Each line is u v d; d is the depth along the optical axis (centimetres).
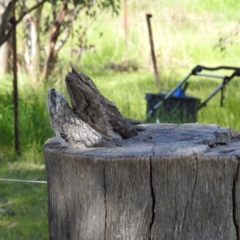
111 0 1527
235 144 607
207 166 529
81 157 543
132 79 1770
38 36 1706
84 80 562
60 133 568
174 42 2033
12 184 1098
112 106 600
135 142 586
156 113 1230
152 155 534
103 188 541
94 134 568
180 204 533
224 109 1343
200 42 2053
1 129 1255
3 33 1132
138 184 533
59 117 565
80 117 579
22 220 955
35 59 1700
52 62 1716
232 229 538
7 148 1248
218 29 2208
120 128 600
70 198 562
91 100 568
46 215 971
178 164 527
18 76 1622
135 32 2069
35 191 1070
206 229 537
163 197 533
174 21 2208
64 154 554
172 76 1759
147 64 1942
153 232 539
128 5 2338
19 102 1294
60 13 1666
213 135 603
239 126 1281
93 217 551
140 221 539
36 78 1644
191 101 1237
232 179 531
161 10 2322
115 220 543
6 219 961
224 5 2436
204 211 534
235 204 536
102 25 2220
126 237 543
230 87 1547
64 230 575
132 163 530
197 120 1304
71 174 554
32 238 900
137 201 536
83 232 559
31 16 1695
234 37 2112
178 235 538
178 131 628
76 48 1977
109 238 547
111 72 1892
